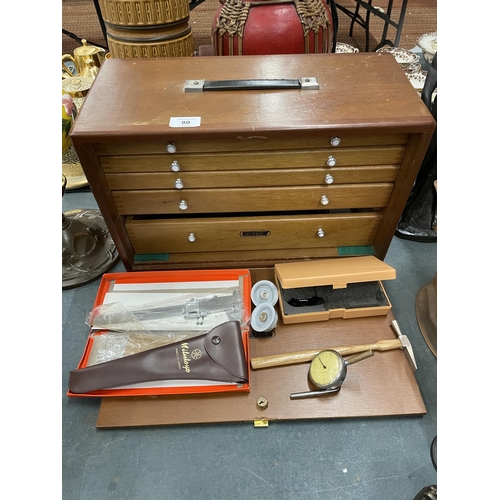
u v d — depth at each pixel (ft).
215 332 3.14
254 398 3.12
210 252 3.93
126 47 4.80
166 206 3.46
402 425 3.07
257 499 2.73
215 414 3.05
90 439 3.03
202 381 3.11
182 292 3.64
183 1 4.77
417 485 2.79
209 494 2.76
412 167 3.13
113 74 3.43
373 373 3.27
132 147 3.01
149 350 3.13
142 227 3.60
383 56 3.62
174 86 3.27
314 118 2.90
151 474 2.86
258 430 3.05
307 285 3.36
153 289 3.67
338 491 2.77
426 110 2.96
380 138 3.05
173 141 2.97
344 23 10.08
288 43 4.30
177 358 3.07
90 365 3.21
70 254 4.14
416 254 4.37
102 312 3.47
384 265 3.51
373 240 3.89
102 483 2.83
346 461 2.90
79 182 5.09
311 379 3.12
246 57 3.64
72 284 4.04
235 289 3.65
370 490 2.77
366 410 3.07
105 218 3.35
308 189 3.38
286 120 2.89
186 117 2.93
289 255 3.94
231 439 3.01
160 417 3.05
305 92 3.18
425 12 10.53
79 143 2.82
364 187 3.39
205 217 3.69
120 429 3.06
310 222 3.62
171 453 2.95
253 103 3.06
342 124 2.84
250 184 3.32
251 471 2.86
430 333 3.57
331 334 3.51
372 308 3.56
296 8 4.24
